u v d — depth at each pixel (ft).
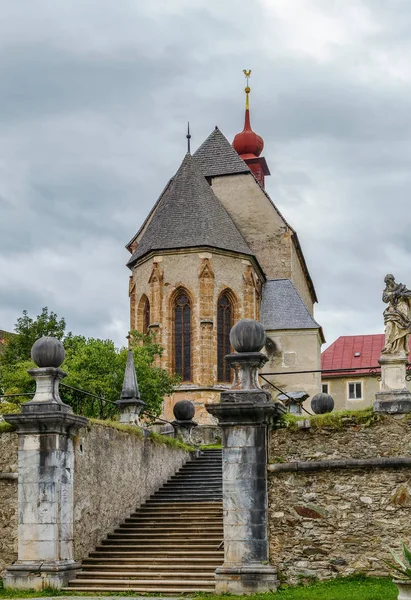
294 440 76.69
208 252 193.06
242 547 74.64
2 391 149.07
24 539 79.20
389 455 74.28
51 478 79.61
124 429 98.68
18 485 80.28
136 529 92.73
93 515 88.22
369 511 73.87
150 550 86.74
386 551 72.84
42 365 83.25
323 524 74.54
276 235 224.53
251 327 79.25
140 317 199.00
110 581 78.07
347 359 262.67
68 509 81.51
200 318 189.78
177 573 79.41
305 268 250.16
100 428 91.66
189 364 190.70
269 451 76.84
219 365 193.06
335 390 258.78
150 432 107.45
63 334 193.57
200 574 78.69
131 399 107.76
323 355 266.77
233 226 203.82
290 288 218.18
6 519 81.10
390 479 73.92
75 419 82.17
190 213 198.70
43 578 77.36
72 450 83.25
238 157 232.94
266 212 226.38
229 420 76.69
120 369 141.08
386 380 76.07
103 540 89.97
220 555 83.25
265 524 74.79
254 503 75.20
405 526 72.74
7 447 82.84
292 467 75.66
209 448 139.44
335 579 73.20
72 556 81.71
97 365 140.26
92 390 135.23
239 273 198.29
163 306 191.93
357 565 73.26
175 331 192.44
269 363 209.15
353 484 74.69
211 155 235.20
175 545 86.79
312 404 112.68
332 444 75.77
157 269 193.47
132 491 99.40
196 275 192.24
